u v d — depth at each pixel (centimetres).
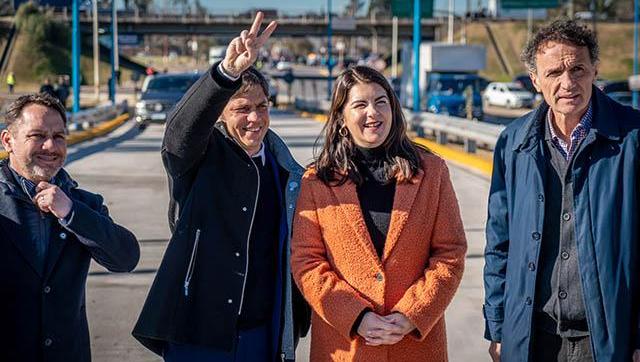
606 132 347
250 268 385
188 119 365
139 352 609
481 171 1642
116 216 1129
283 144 405
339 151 372
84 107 4269
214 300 379
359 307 350
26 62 7031
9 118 358
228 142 391
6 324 353
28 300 353
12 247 352
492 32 8100
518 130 370
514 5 3953
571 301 349
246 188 385
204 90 360
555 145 360
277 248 392
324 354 370
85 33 8069
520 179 364
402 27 8081
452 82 3662
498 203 377
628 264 344
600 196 346
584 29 350
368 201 371
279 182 399
